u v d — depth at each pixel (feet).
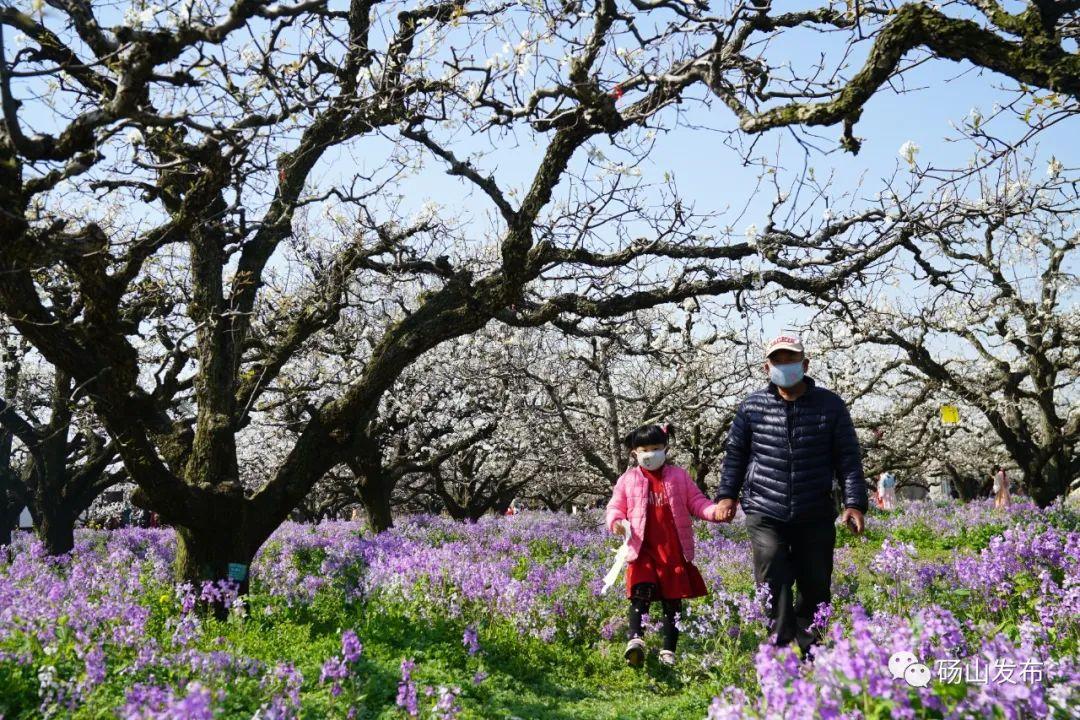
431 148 30.09
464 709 21.12
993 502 96.07
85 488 58.90
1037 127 21.47
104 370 26.07
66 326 26.94
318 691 21.15
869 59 19.27
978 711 12.42
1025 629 16.98
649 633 28.99
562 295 34.78
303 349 58.75
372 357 32.14
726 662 24.93
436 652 26.32
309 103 24.00
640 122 27.43
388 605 30.40
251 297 34.37
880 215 30.25
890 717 12.23
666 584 27.40
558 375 66.80
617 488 28.66
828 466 24.54
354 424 32.22
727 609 26.66
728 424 65.87
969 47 18.01
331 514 131.75
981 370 84.23
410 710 18.56
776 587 24.14
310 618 30.71
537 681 26.35
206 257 33.45
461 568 31.50
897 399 93.71
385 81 26.63
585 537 61.36
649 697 25.16
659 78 24.27
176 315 39.14
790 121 20.39
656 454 28.04
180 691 18.62
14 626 21.89
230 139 22.48
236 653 22.25
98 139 20.80
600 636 31.04
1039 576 24.47
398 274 41.24
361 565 39.37
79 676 19.38
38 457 57.88
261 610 29.91
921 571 26.68
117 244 25.31
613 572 28.63
